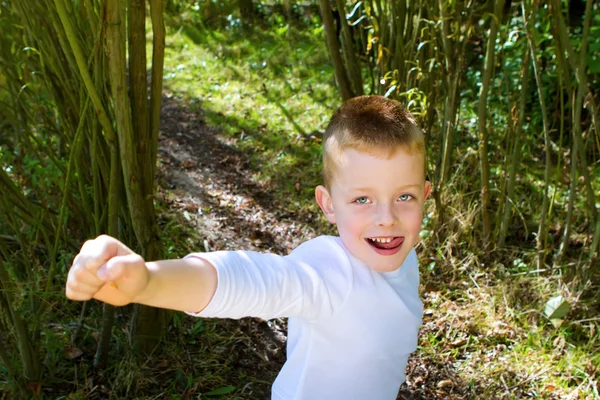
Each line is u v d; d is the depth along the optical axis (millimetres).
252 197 3920
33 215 2438
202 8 6934
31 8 2271
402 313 1426
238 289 1136
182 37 6613
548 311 2789
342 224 1385
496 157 4121
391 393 1514
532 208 3637
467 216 3324
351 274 1348
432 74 3352
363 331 1367
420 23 3410
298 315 1286
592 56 4121
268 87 5492
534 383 2520
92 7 1999
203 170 4211
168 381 2410
